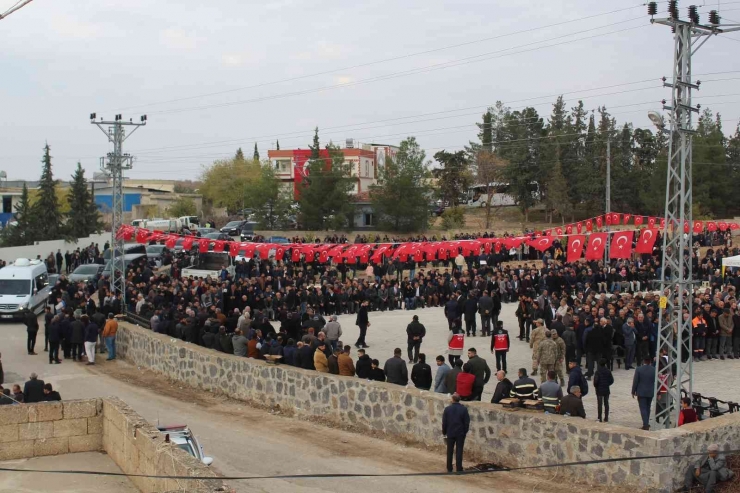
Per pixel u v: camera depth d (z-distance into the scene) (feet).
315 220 244.63
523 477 46.47
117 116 118.62
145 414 65.51
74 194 249.55
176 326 86.43
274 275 137.39
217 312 87.30
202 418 63.87
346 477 47.70
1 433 44.73
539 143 270.46
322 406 61.36
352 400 58.95
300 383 63.36
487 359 85.97
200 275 143.33
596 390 58.90
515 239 119.34
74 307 105.40
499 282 128.67
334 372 63.98
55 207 232.12
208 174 354.13
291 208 256.73
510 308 124.26
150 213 319.88
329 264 153.79
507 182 273.33
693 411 51.78
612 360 77.61
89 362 91.09
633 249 139.64
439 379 58.90
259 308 110.22
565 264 137.59
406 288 127.95
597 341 71.97
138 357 89.97
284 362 70.03
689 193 59.21
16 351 99.81
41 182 231.91
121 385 78.84
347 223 254.27
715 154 260.42
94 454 46.11
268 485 46.80
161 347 83.05
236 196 338.34
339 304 122.01
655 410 56.08
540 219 276.62
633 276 131.64
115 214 119.14
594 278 129.08
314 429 59.21
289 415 63.93
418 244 120.16
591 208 265.95
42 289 130.11
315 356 65.05
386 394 56.39
